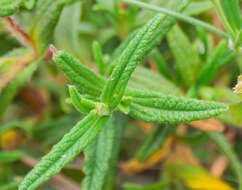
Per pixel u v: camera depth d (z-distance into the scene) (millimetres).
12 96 292
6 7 254
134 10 314
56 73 340
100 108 237
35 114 376
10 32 285
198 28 291
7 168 331
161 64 303
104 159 270
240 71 337
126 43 282
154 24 238
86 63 317
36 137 343
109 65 280
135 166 342
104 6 318
